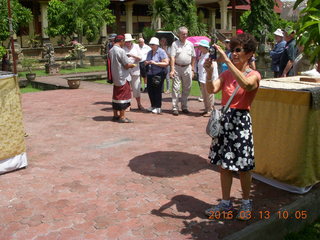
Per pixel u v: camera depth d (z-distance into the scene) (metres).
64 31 25.12
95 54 28.09
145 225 3.44
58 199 4.00
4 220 3.56
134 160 5.29
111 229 3.37
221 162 3.38
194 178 4.59
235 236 3.18
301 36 3.31
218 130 3.30
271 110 4.20
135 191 4.20
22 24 21.94
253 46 3.26
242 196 3.72
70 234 3.29
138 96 8.97
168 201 3.94
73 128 7.26
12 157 4.82
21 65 22.39
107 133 6.83
